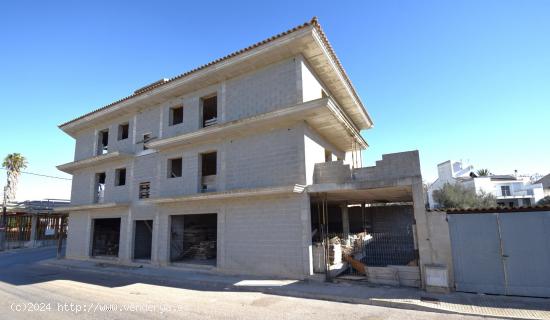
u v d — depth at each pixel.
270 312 7.94
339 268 12.35
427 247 10.01
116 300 9.30
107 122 21.11
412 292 9.41
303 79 13.12
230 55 13.95
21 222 34.00
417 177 10.66
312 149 13.47
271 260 12.37
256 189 12.31
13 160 38.28
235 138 14.48
